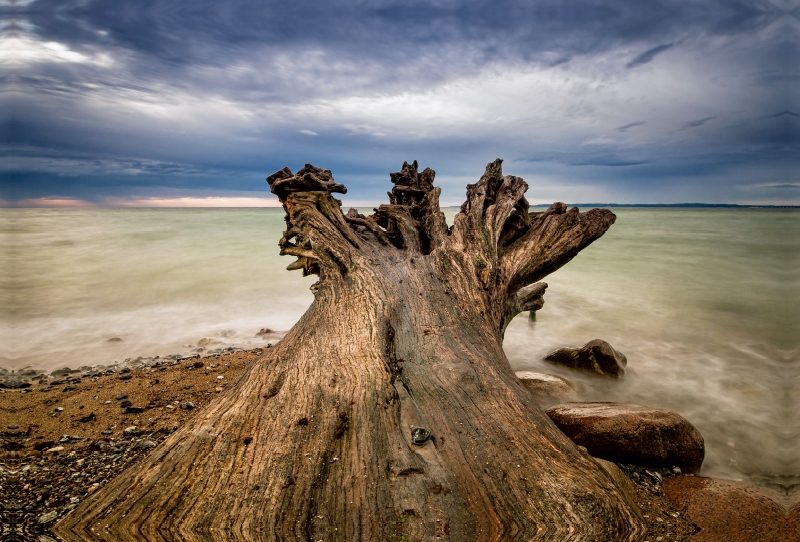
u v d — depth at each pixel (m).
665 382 7.36
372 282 5.85
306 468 2.99
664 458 4.41
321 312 5.34
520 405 3.78
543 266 7.56
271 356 4.51
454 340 4.76
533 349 9.10
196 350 8.86
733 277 16.41
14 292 13.70
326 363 4.22
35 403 5.61
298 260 7.31
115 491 2.85
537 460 3.10
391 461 3.06
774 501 3.68
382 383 3.86
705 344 9.38
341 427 3.36
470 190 8.82
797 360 8.36
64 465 3.95
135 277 15.77
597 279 16.08
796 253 22.53
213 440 3.25
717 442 5.40
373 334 4.65
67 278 15.60
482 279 6.29
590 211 8.50
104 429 4.86
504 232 8.32
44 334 9.97
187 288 14.26
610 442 4.43
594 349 7.57
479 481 2.92
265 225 38.22
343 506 2.72
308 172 7.90
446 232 7.79
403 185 9.77
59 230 32.31
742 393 6.91
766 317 11.37
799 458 4.98
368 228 8.31
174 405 5.56
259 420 3.46
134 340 9.57
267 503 2.72
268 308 12.22
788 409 6.32
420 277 6.13
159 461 3.08
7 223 41.16
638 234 34.78
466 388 3.95
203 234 28.92
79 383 6.52
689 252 23.00
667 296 13.63
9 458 4.10
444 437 3.34
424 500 2.77
